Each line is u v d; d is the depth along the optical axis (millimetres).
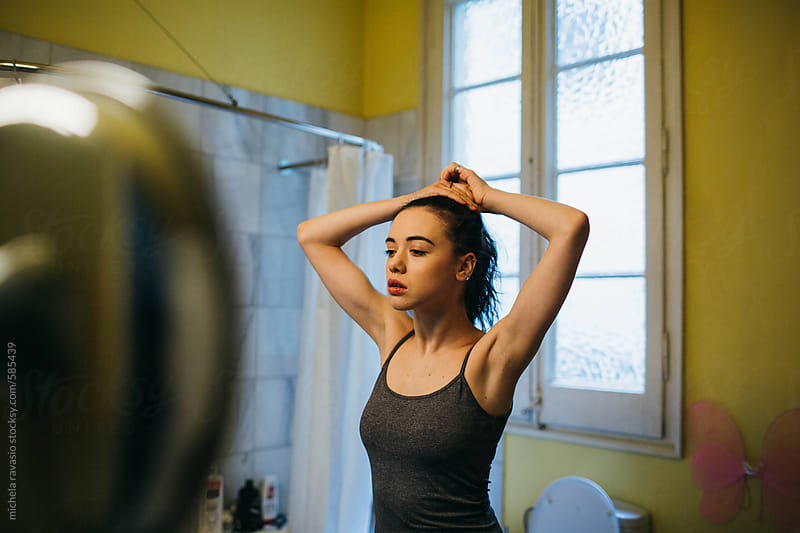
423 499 845
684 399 2049
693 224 2068
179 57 2260
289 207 2625
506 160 2555
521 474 2383
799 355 1858
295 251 2639
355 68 2951
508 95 2559
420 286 830
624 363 2191
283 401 2570
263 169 2541
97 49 2016
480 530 860
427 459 839
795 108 1885
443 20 2732
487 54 2641
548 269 839
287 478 2562
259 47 2553
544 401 2334
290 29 2672
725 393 1977
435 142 2732
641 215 2184
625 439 2164
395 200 1028
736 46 1998
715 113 2037
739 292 1970
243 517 2293
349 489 2193
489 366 869
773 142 1921
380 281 2307
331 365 2193
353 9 2963
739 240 1975
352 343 2244
